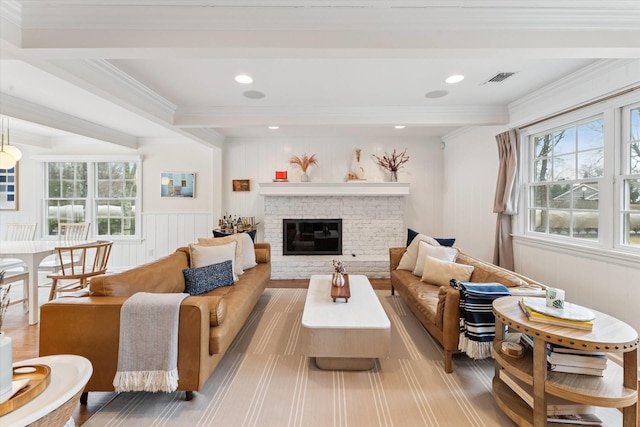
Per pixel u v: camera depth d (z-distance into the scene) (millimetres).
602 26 1809
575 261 2744
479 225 4301
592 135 2725
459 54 1926
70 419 1271
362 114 3604
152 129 4859
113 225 5637
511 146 3494
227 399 1930
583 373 1610
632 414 1483
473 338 2074
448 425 1716
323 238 5473
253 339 2799
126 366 1759
